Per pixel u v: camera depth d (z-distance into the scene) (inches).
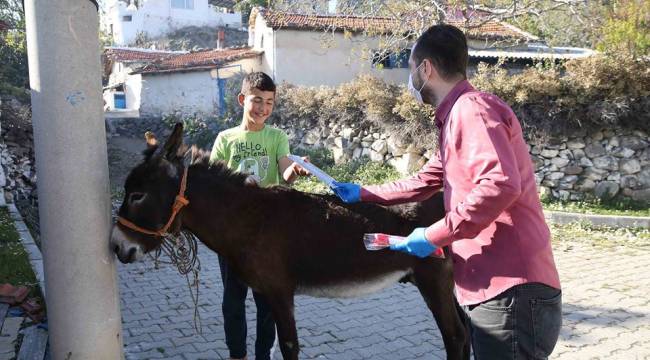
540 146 375.9
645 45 414.6
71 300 106.6
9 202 313.4
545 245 84.0
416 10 402.6
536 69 395.2
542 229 84.7
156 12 1454.2
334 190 115.8
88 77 103.0
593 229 324.2
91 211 105.5
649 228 323.0
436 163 109.3
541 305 83.3
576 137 372.5
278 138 138.6
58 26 99.1
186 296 213.9
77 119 102.1
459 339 124.6
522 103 375.6
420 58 89.6
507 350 84.3
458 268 89.9
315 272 119.7
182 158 114.7
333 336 177.2
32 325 157.9
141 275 241.3
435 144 425.1
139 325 183.3
